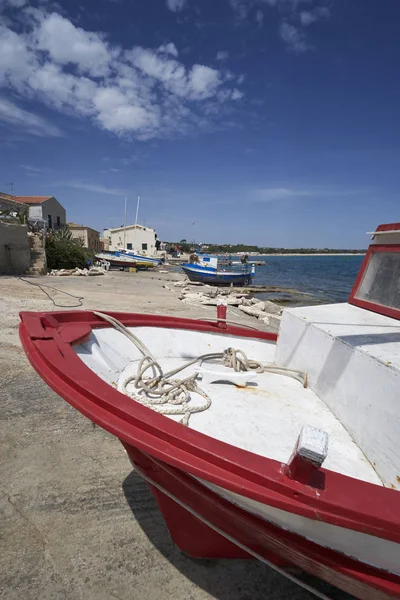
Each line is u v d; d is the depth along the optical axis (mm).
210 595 2236
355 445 2188
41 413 4258
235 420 2369
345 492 1418
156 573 2346
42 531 2604
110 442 3752
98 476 3230
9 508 2795
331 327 2756
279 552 1908
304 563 1805
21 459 3404
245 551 2352
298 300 21016
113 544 2541
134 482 3184
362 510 1345
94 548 2494
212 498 1854
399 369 1898
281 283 32625
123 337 3557
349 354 2342
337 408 2447
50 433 3857
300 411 2533
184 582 2305
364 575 1604
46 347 2447
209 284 27594
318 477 1479
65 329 2973
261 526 1754
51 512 2785
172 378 3039
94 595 2156
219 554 2402
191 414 2395
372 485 1466
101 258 34438
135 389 2752
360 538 1472
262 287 27672
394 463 1831
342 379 2412
